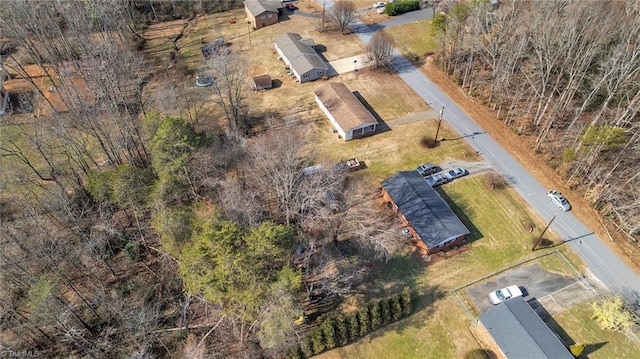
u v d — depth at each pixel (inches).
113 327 1615.4
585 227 1932.8
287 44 3078.2
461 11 2645.2
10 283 1581.0
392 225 1956.2
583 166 2057.1
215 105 2731.3
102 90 2165.4
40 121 2317.9
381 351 1561.3
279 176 1763.0
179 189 1683.1
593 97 2162.9
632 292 1699.1
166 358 1551.4
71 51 2866.6
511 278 1763.0
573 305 1665.8
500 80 2474.2
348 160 2290.8
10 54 3169.3
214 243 1268.5
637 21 2185.0
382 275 1787.6
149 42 3437.5
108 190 1742.1
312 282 1738.4
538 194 2084.2
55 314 1443.2
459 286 1744.6
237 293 1234.0
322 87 2709.2
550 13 2373.3
